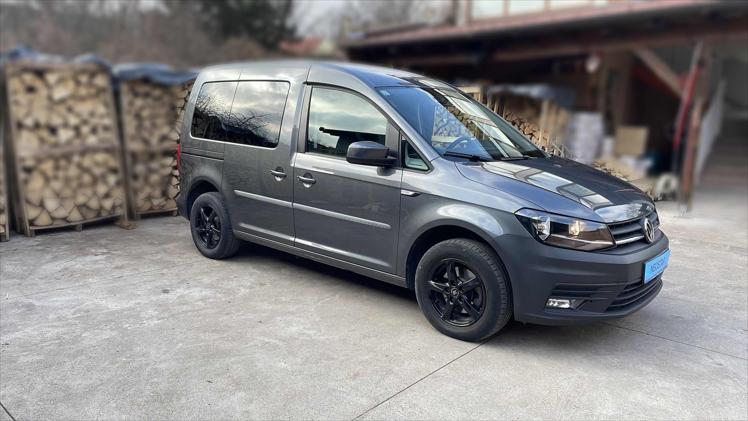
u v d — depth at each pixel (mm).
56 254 5375
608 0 9078
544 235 3172
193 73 6766
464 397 2889
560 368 3234
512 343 3557
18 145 5797
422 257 3645
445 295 3561
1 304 4070
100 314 3906
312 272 4922
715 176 9969
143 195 6840
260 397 2850
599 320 3256
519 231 3207
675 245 6062
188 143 5328
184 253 5473
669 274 5082
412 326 3777
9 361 3193
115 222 6711
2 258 5211
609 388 3023
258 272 4898
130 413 2691
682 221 7164
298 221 4383
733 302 4387
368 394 2898
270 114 4602
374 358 3301
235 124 4891
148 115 6793
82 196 6238
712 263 5430
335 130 4152
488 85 9781
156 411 2713
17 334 3561
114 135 6445
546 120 9383
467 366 3225
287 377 3057
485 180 3461
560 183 3516
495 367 3225
